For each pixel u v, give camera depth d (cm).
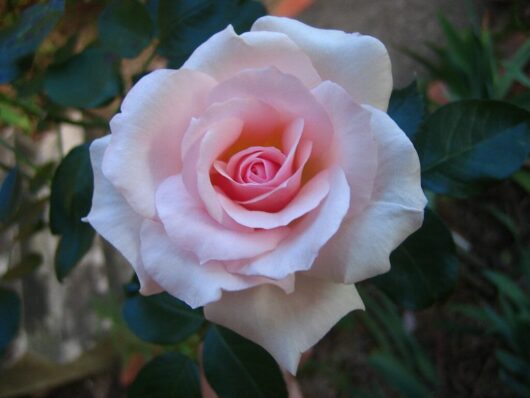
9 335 30
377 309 48
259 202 19
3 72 25
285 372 46
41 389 58
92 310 55
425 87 51
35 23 25
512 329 43
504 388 48
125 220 20
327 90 18
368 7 67
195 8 25
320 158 19
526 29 57
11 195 30
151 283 20
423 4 65
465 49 45
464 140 23
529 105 35
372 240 18
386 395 51
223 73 19
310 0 67
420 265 23
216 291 18
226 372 25
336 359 53
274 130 19
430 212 23
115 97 26
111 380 58
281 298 20
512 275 51
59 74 26
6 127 60
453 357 50
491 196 53
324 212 18
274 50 19
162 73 19
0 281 34
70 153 27
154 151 19
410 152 18
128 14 26
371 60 19
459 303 52
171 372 26
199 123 18
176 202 19
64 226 27
